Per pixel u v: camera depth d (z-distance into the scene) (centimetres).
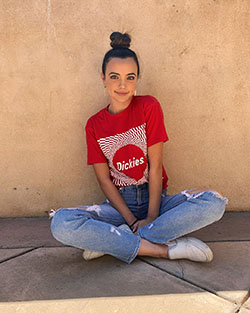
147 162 195
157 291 138
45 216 244
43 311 127
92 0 223
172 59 228
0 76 230
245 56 227
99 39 227
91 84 231
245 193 241
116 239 161
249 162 238
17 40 226
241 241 189
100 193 241
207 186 240
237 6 222
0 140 237
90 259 171
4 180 240
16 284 147
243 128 234
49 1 223
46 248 187
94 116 200
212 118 233
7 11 223
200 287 141
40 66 229
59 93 232
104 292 139
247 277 148
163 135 187
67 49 228
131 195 194
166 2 222
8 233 212
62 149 238
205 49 227
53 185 241
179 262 164
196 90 231
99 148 197
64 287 144
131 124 190
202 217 161
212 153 237
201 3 222
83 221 160
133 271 157
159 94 231
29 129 236
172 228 163
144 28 225
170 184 239
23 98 232
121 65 181
